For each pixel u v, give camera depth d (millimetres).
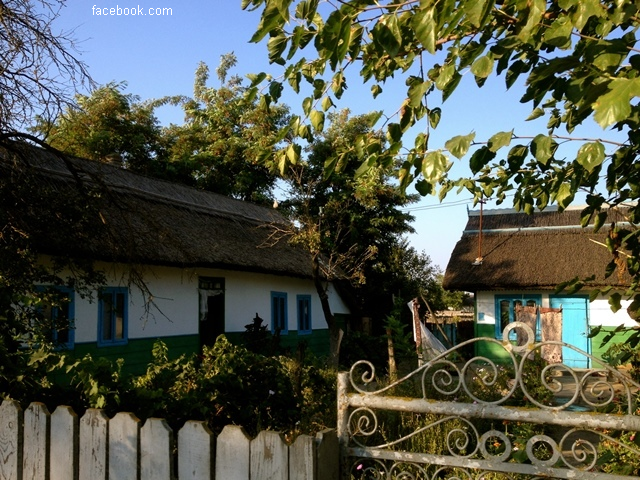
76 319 10680
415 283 23875
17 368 3898
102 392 3754
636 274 3775
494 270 19469
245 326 15250
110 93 23078
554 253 19438
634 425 2453
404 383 7246
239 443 2727
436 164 2732
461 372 2773
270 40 3365
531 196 4320
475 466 2684
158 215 13758
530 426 5828
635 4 2453
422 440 5316
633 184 3730
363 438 5051
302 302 18938
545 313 18719
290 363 7449
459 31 3238
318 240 14930
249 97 3795
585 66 2379
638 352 4207
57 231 8438
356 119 23844
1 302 4445
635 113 2566
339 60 2752
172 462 2830
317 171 22250
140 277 9602
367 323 22359
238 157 26469
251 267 15125
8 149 7996
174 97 29094
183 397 4539
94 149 21969
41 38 7648
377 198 22594
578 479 2516
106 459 2949
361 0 3152
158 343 6867
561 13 2914
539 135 2646
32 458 3115
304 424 5820
